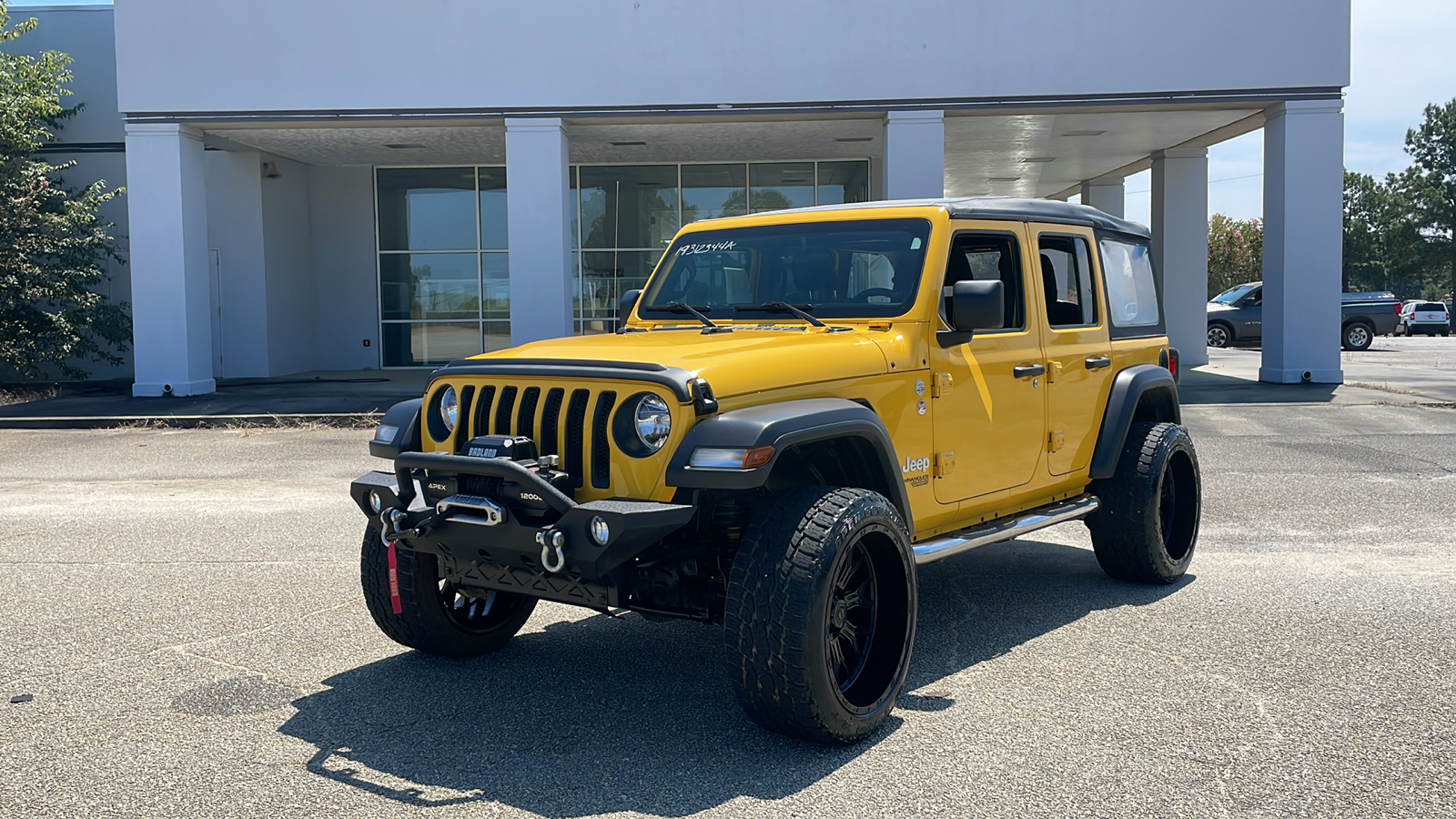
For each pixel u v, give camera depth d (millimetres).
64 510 9062
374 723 4422
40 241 19484
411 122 17797
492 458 4098
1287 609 5895
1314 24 16969
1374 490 9375
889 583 4398
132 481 10523
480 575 4547
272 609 6066
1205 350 23281
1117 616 5824
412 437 4707
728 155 22359
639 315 5711
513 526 4070
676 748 4141
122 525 8391
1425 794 3654
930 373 5000
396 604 4527
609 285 23625
